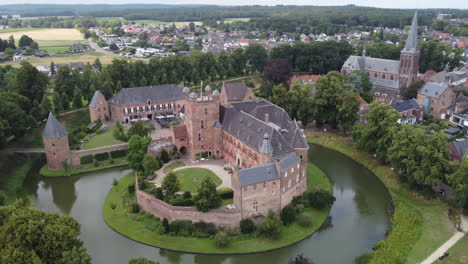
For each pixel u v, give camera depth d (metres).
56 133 115.75
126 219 91.88
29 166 122.12
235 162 114.19
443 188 99.12
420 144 98.38
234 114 117.69
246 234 84.88
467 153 94.19
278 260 79.31
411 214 93.31
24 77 155.75
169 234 85.75
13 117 125.06
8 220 66.25
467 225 86.19
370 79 193.75
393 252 78.19
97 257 79.44
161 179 105.81
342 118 144.38
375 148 121.38
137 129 133.50
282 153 98.56
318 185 105.06
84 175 117.62
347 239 85.94
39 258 61.06
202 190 85.62
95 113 154.38
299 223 89.12
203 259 79.69
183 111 162.00
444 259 74.81
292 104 154.88
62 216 69.19
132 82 185.88
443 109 154.50
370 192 108.25
